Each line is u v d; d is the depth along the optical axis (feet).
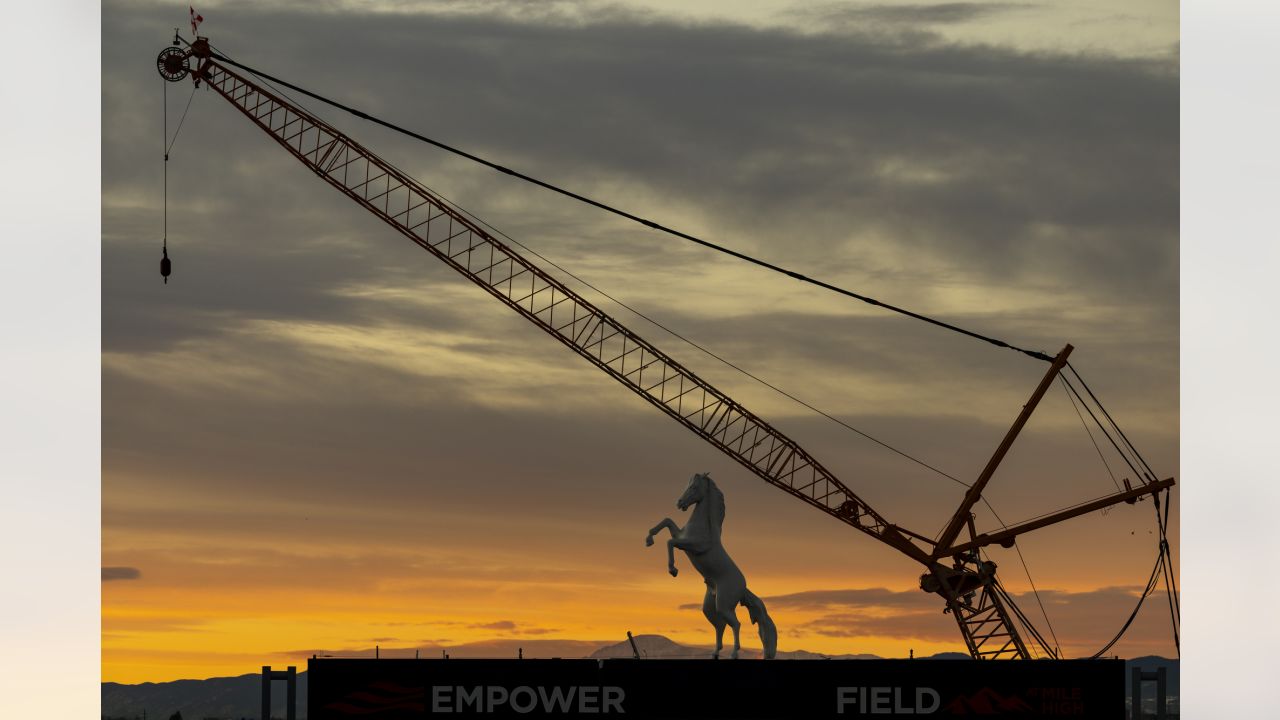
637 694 189.06
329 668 188.55
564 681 189.47
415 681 188.55
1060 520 282.77
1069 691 189.88
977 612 284.61
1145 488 283.59
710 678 189.98
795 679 190.08
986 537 282.97
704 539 206.08
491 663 189.26
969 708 190.90
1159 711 199.52
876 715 189.57
